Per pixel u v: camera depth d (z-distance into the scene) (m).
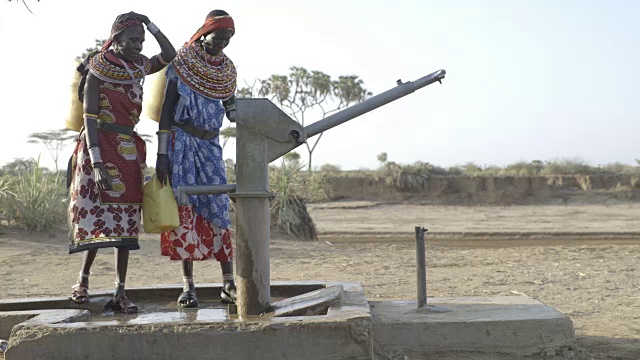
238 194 4.65
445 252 12.84
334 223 29.64
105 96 4.90
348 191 45.56
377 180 45.97
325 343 4.13
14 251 11.88
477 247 15.77
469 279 9.06
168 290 5.85
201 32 5.12
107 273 9.99
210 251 5.33
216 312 5.01
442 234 22.56
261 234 4.68
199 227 5.27
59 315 4.56
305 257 12.16
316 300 4.74
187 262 5.45
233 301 5.49
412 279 9.24
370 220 31.77
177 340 4.14
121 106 4.94
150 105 5.50
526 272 9.57
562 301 7.27
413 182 45.69
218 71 5.19
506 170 54.41
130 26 4.88
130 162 4.98
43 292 8.30
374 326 4.76
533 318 4.78
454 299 5.62
